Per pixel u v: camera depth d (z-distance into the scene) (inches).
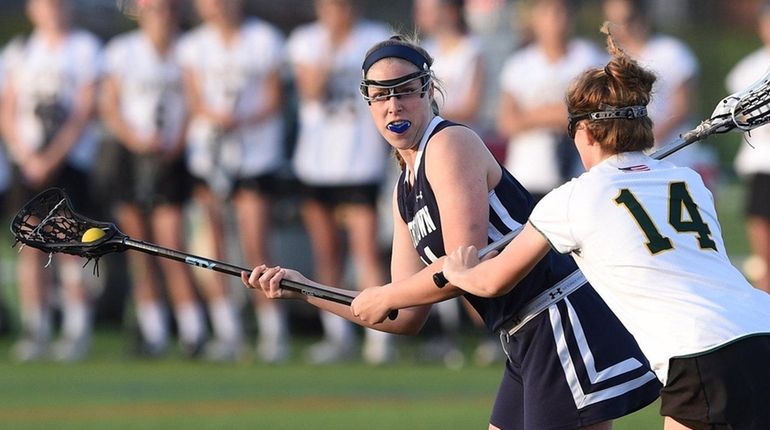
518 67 1472.7
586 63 1453.0
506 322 677.3
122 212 1523.1
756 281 1562.5
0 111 1577.3
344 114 1488.7
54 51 1541.6
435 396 1251.8
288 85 1609.3
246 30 1514.5
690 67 1486.2
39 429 1075.3
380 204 1646.2
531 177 1456.7
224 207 1583.4
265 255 1515.7
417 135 680.4
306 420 1114.1
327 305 735.1
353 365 1475.1
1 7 2893.7
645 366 666.2
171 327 1723.7
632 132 627.2
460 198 661.3
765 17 1567.4
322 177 1496.1
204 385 1325.0
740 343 590.2
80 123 1540.4
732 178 2261.3
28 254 1544.0
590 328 663.8
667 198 615.8
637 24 1480.1
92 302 1574.8
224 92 1496.1
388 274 1641.2
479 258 646.5
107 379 1370.6
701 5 2733.8
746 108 663.1
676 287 597.9
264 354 1520.7
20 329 1791.3
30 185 1537.9
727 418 586.2
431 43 1550.2
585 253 613.0
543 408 663.1
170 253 714.2
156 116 1498.5
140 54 1504.7
